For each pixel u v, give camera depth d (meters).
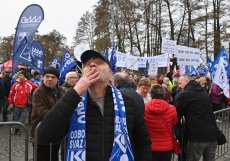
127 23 34.97
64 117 2.50
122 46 35.78
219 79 8.70
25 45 10.56
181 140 6.18
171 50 12.66
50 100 5.17
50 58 58.56
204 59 31.41
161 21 32.44
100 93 2.71
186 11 31.28
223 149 7.91
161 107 5.06
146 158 2.82
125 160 2.60
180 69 14.55
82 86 2.56
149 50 35.12
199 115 5.61
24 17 10.64
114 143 2.58
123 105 2.69
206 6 31.06
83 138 2.58
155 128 5.05
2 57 64.62
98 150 2.60
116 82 5.07
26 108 10.48
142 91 5.78
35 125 5.09
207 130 5.62
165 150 5.09
